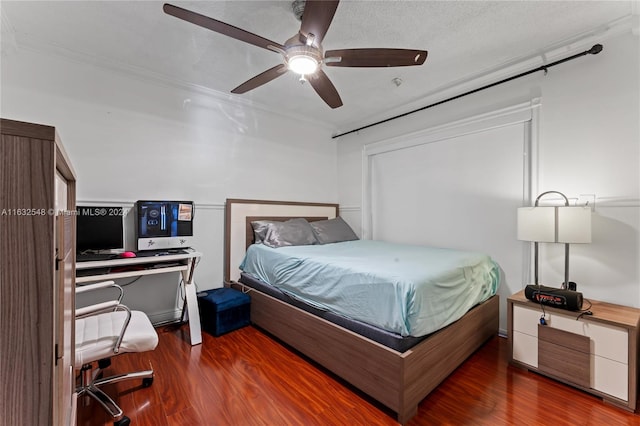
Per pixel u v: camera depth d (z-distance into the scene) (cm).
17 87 221
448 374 189
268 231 316
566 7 186
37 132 55
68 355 101
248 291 287
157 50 236
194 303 253
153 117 281
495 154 276
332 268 206
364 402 170
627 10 189
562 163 233
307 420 155
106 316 183
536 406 166
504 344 242
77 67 244
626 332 164
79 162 244
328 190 436
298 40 164
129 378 180
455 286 195
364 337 176
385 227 382
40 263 56
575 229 193
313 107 359
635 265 199
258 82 212
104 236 242
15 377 55
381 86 301
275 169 372
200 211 309
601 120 214
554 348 190
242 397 174
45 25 204
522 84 257
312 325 210
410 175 352
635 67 201
